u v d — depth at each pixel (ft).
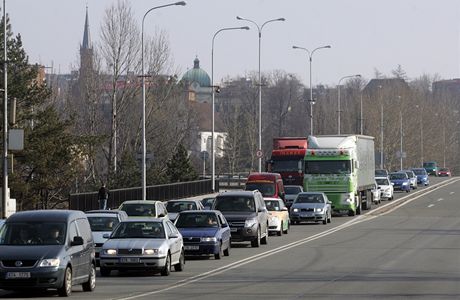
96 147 452.35
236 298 151.43
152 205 279.90
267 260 232.94
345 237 315.58
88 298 152.15
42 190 396.78
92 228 228.43
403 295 154.61
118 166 497.87
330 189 424.05
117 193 408.67
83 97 586.45
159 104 580.30
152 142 592.19
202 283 178.81
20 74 395.14
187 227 238.48
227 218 273.13
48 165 384.06
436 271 200.44
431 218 422.00
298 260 231.71
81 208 367.66
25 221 159.63
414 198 582.76
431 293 157.58
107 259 193.47
